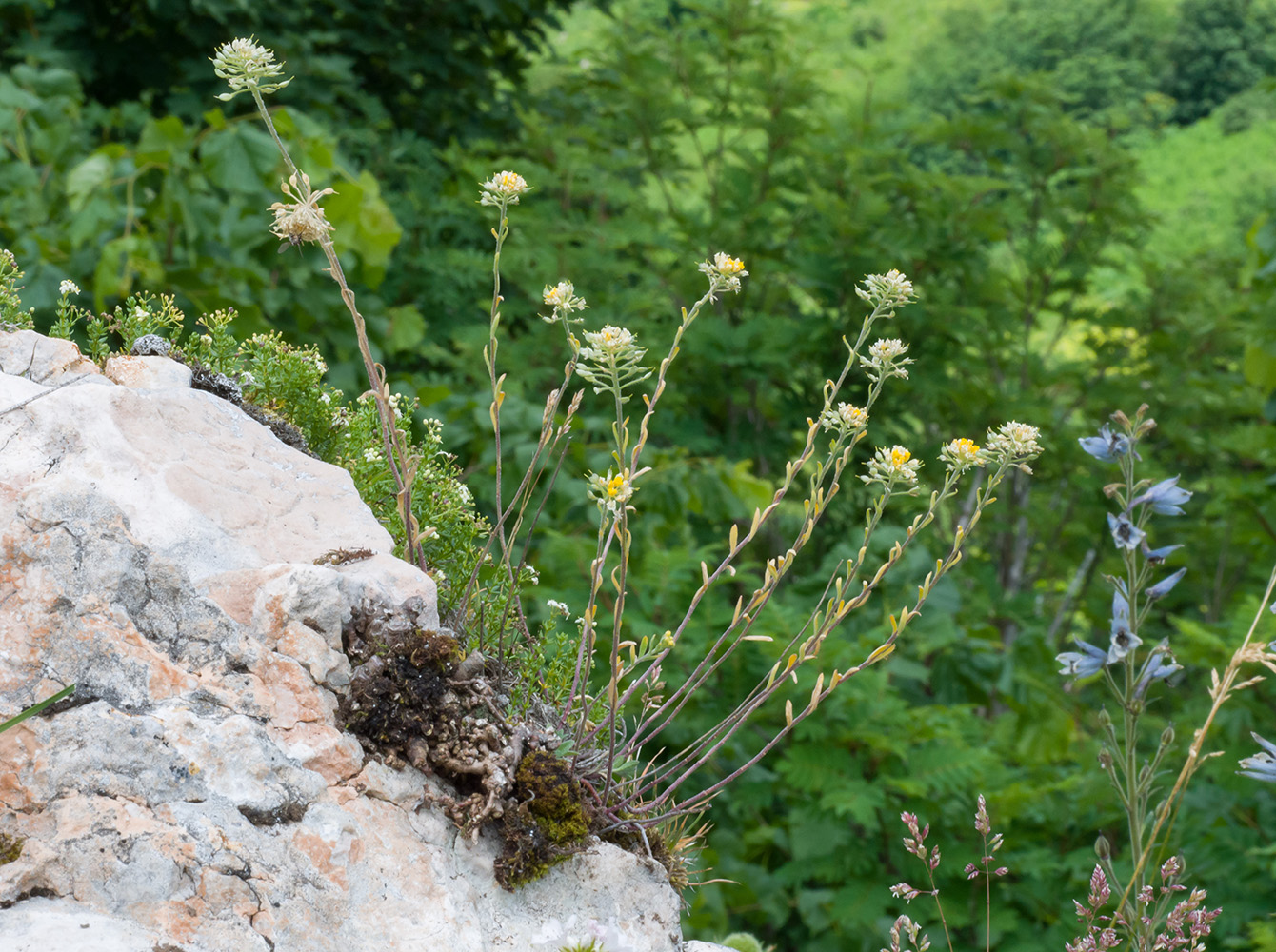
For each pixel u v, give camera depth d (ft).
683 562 16.98
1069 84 73.36
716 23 29.35
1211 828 19.15
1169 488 5.77
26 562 4.45
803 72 29.01
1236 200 73.61
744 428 28.84
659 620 17.33
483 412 14.05
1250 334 23.18
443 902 4.54
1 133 15.61
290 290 14.98
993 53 72.02
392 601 5.18
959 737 18.19
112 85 23.25
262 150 14.30
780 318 28.48
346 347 15.47
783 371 27.66
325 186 14.82
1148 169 86.79
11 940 3.46
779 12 29.86
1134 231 35.70
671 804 6.08
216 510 5.19
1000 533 39.40
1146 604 5.87
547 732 5.51
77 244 13.97
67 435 5.00
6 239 14.34
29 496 4.61
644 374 5.23
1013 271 36.73
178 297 13.69
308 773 4.49
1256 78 96.22
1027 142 34.37
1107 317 35.60
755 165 29.81
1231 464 37.60
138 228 14.65
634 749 5.98
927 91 70.85
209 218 14.26
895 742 17.24
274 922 4.00
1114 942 5.78
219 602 4.76
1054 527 37.93
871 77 30.73
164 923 3.78
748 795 18.39
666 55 30.68
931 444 29.94
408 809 4.77
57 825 3.86
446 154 27.14
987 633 23.12
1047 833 19.92
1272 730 19.33
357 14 25.54
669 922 5.25
